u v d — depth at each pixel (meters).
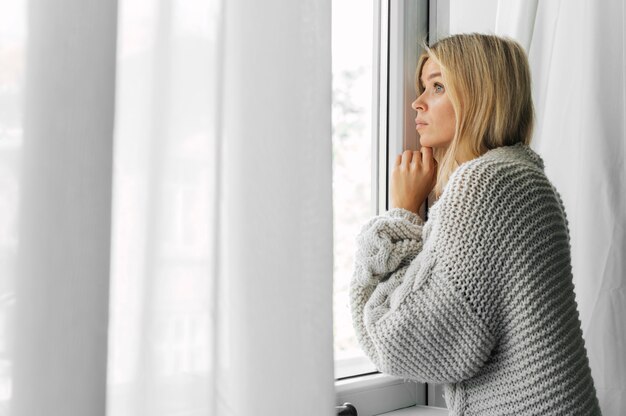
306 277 0.54
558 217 0.96
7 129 0.41
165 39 0.48
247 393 0.52
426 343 0.91
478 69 1.06
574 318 0.95
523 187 0.94
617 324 1.29
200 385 0.49
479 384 0.95
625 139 1.32
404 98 1.38
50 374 0.40
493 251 0.90
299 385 0.53
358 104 1.41
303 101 0.54
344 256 1.43
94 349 0.41
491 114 1.06
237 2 0.53
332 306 0.55
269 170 0.53
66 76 0.41
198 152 0.49
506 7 1.31
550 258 0.93
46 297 0.41
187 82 0.49
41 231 0.41
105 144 0.42
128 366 0.46
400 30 1.38
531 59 1.33
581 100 1.32
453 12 1.40
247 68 0.53
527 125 1.10
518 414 0.90
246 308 0.52
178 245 0.48
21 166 0.41
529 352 0.90
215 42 0.50
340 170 1.42
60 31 0.41
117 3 0.43
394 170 1.19
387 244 1.00
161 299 0.47
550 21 1.33
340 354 1.39
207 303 0.49
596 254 1.30
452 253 0.91
